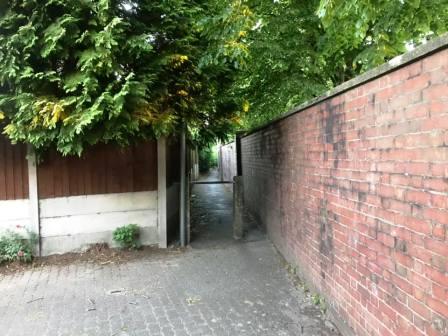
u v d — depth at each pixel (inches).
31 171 206.2
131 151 226.5
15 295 157.9
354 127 105.7
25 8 165.0
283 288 160.9
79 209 217.6
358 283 105.8
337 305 122.6
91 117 157.5
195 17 207.5
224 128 261.4
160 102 204.8
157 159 231.6
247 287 163.3
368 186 98.0
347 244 113.2
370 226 97.5
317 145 139.7
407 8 160.9
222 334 122.1
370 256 97.9
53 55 169.8
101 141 202.1
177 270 188.9
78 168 217.0
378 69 89.1
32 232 207.0
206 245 236.7
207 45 213.2
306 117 153.7
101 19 163.5
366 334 101.1
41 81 170.9
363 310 102.7
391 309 87.4
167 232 241.8
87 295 157.4
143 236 230.7
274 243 230.4
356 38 186.4
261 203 279.1
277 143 215.8
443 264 68.2
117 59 175.0
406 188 80.0
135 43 170.2
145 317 135.8
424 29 165.8
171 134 235.3
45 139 171.6
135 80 176.9
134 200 228.5
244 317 134.0
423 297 74.6
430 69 71.1
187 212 238.1
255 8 226.4
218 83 237.3
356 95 104.0
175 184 281.1
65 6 162.9
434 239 70.8
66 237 215.8
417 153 75.8
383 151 89.5
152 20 197.0
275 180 223.6
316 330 123.0
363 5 144.0
